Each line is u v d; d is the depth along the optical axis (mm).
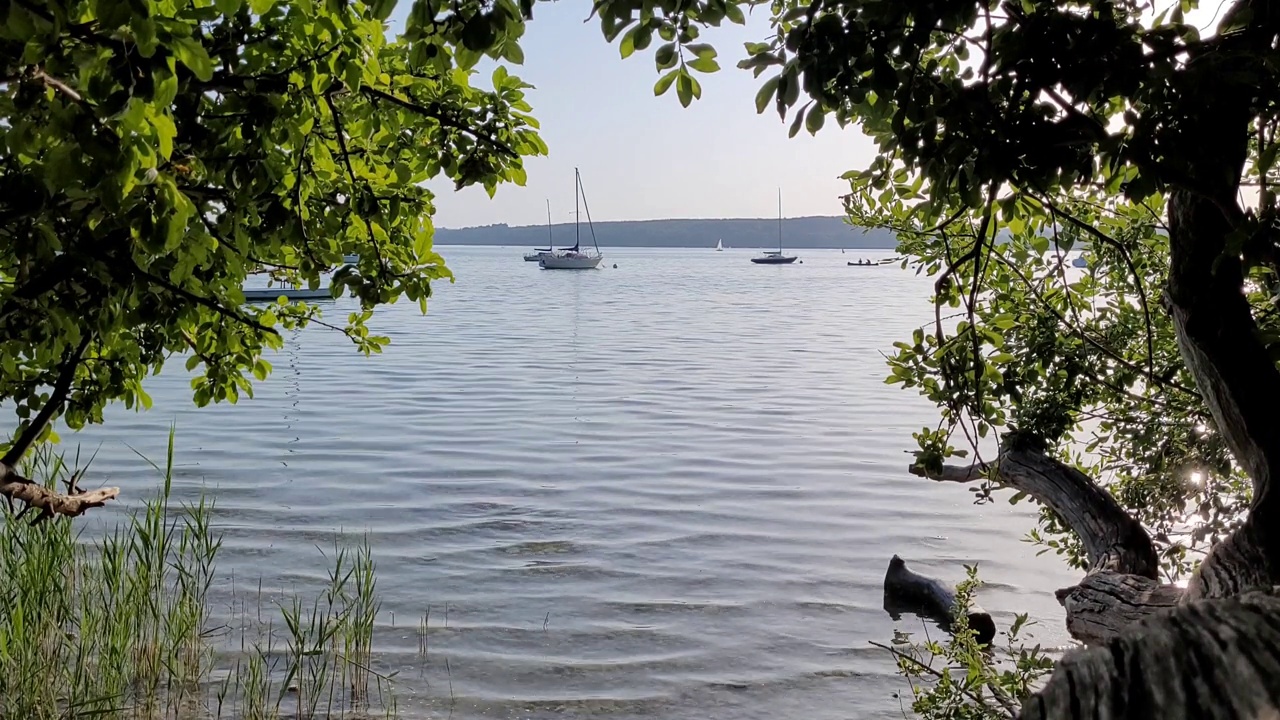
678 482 16625
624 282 113438
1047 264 5121
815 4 2430
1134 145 2328
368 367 32688
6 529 7727
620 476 17000
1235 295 3039
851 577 11703
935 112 2537
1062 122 2367
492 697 8484
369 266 4211
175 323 3699
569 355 37469
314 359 34594
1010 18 2492
